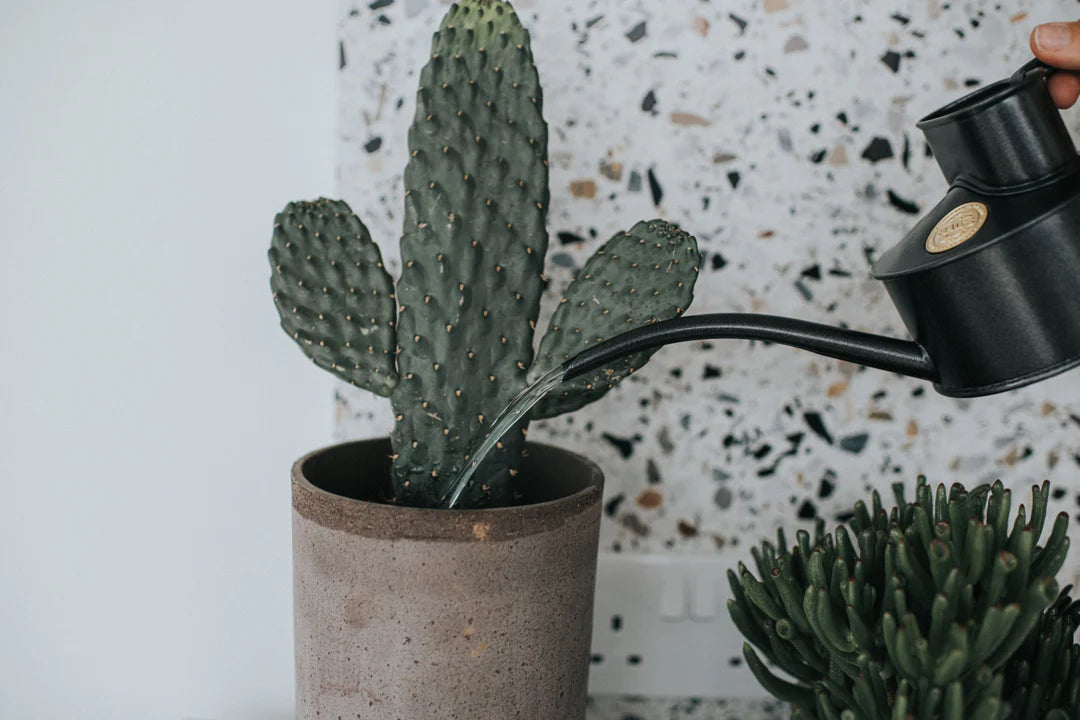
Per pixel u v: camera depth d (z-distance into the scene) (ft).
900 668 2.77
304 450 3.46
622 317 2.98
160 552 3.48
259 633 3.49
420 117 2.97
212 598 3.49
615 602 3.45
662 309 2.98
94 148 3.41
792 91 3.37
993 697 2.74
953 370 2.83
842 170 3.38
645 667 3.46
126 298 3.44
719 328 2.86
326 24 3.40
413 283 2.96
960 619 2.76
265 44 3.40
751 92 3.37
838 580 2.90
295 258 3.04
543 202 3.00
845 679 2.95
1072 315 2.73
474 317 2.95
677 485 3.45
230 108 3.41
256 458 3.47
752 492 3.45
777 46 3.36
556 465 3.16
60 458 3.47
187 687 3.51
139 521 3.48
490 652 2.85
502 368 2.98
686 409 3.43
